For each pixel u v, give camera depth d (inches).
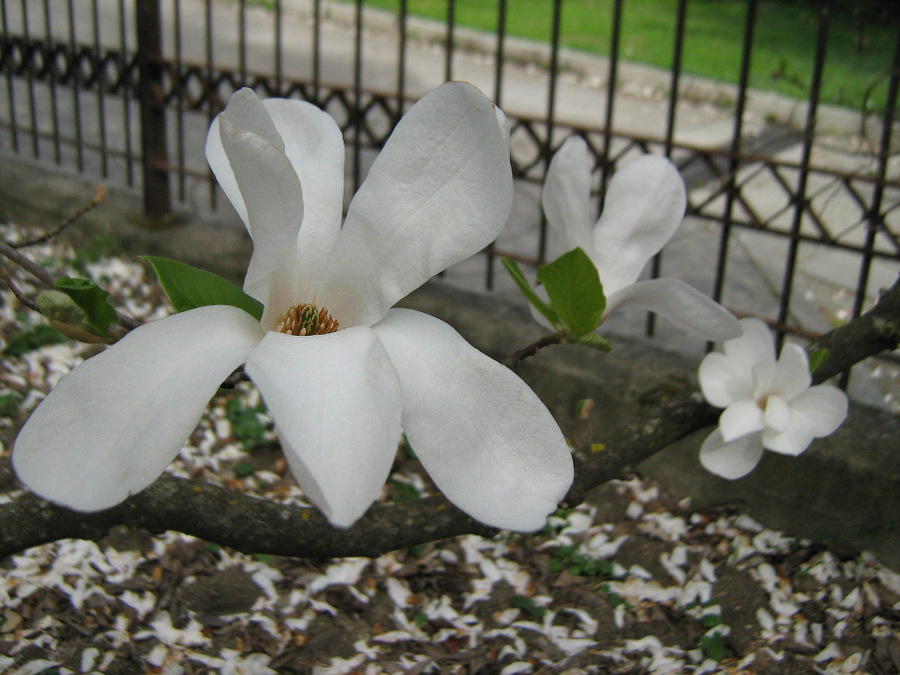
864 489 109.0
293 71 337.4
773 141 273.4
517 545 118.6
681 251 190.5
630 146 122.3
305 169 33.7
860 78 310.8
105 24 359.6
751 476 117.8
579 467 50.1
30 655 97.0
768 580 110.1
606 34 421.4
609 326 139.6
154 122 163.8
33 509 47.9
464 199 29.3
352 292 31.5
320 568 113.0
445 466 27.9
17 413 129.6
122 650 98.8
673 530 119.2
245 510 47.3
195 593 107.6
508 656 100.9
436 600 109.9
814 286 175.5
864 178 109.1
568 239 39.9
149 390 27.3
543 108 319.9
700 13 465.4
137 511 47.1
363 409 25.6
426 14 441.4
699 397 51.6
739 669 98.7
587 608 108.8
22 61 187.0
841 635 102.2
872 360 140.9
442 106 29.0
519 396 28.5
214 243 160.9
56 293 32.9
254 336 30.4
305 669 98.3
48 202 178.1
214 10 420.8
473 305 139.9
